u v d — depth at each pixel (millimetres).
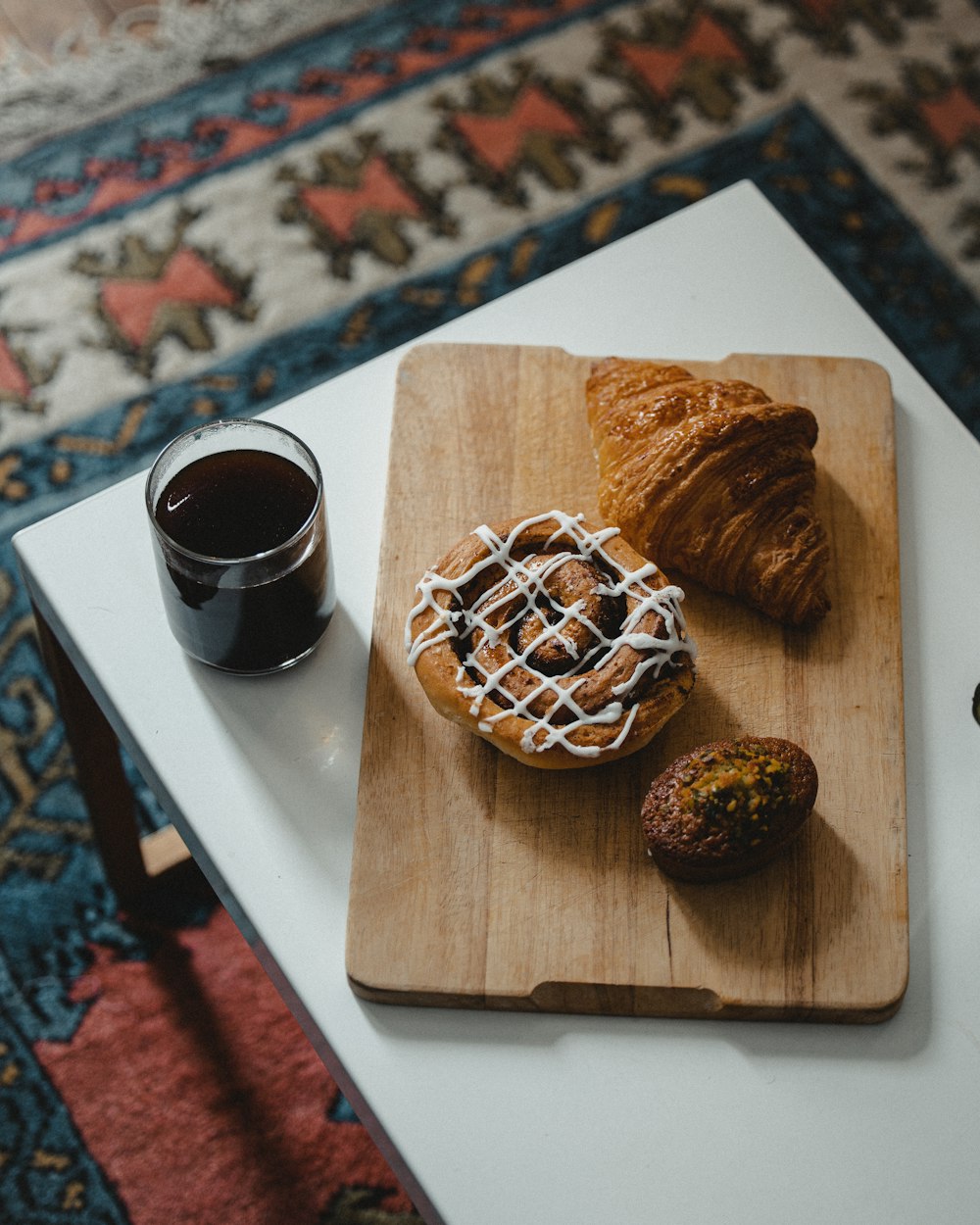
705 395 867
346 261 1464
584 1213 751
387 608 860
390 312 1437
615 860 798
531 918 786
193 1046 1153
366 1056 778
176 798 830
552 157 1544
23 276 1444
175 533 808
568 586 819
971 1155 764
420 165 1530
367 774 818
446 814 809
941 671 873
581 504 885
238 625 812
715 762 784
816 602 843
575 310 974
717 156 1555
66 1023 1157
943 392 1415
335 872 816
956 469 932
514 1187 755
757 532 841
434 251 1476
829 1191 757
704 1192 756
